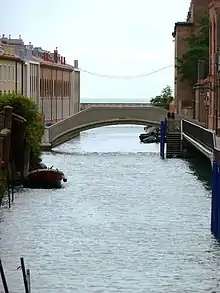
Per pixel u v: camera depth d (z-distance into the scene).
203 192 53.22
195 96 104.00
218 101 78.44
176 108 114.94
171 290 28.59
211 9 85.31
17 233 38.31
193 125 71.94
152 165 72.88
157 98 146.38
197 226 40.19
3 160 48.34
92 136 137.00
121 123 93.38
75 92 158.38
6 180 49.03
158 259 33.06
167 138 82.75
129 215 43.59
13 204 47.59
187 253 34.12
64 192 53.19
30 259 32.88
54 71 135.50
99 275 30.52
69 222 41.41
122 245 35.62
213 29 84.19
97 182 59.00
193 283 29.56
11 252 34.16
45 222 41.41
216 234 37.22
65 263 32.28
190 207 46.44
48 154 85.75
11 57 102.75
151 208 46.16
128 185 57.19
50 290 28.45
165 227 39.91
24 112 59.12
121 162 76.00
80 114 92.25
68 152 89.69
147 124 93.44
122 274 30.69
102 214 44.00
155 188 55.53
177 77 112.38
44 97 127.69
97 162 75.88
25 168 57.34
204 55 106.25
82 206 46.94
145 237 37.41
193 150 82.19
